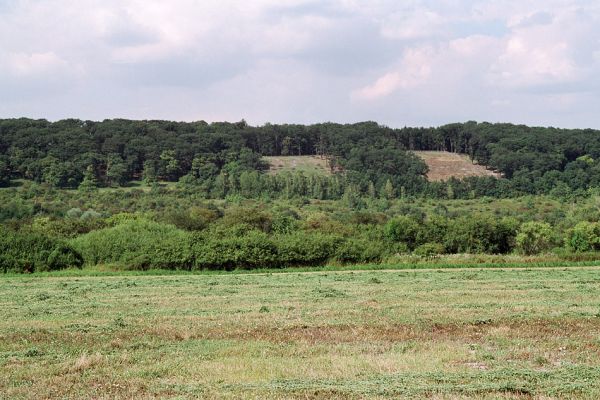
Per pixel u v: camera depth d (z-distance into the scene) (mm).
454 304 29469
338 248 61438
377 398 13711
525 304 29234
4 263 57406
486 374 15555
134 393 14664
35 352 19250
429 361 17344
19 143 155000
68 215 114062
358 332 21984
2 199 126375
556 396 13750
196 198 146000
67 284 44625
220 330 22812
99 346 20266
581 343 19422
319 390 14367
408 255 65938
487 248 81938
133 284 44000
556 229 94312
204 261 57969
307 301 31906
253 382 15359
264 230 92062
